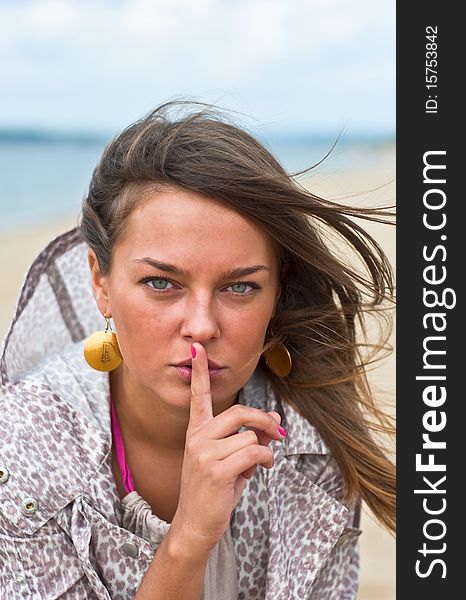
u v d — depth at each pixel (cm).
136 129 247
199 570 237
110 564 258
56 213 2655
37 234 2052
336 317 274
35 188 3219
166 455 269
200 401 231
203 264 227
